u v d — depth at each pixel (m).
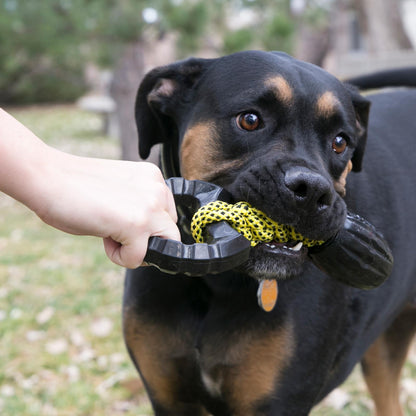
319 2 4.91
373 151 1.03
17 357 1.55
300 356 0.84
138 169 0.54
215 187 0.68
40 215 0.50
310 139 0.80
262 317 0.83
